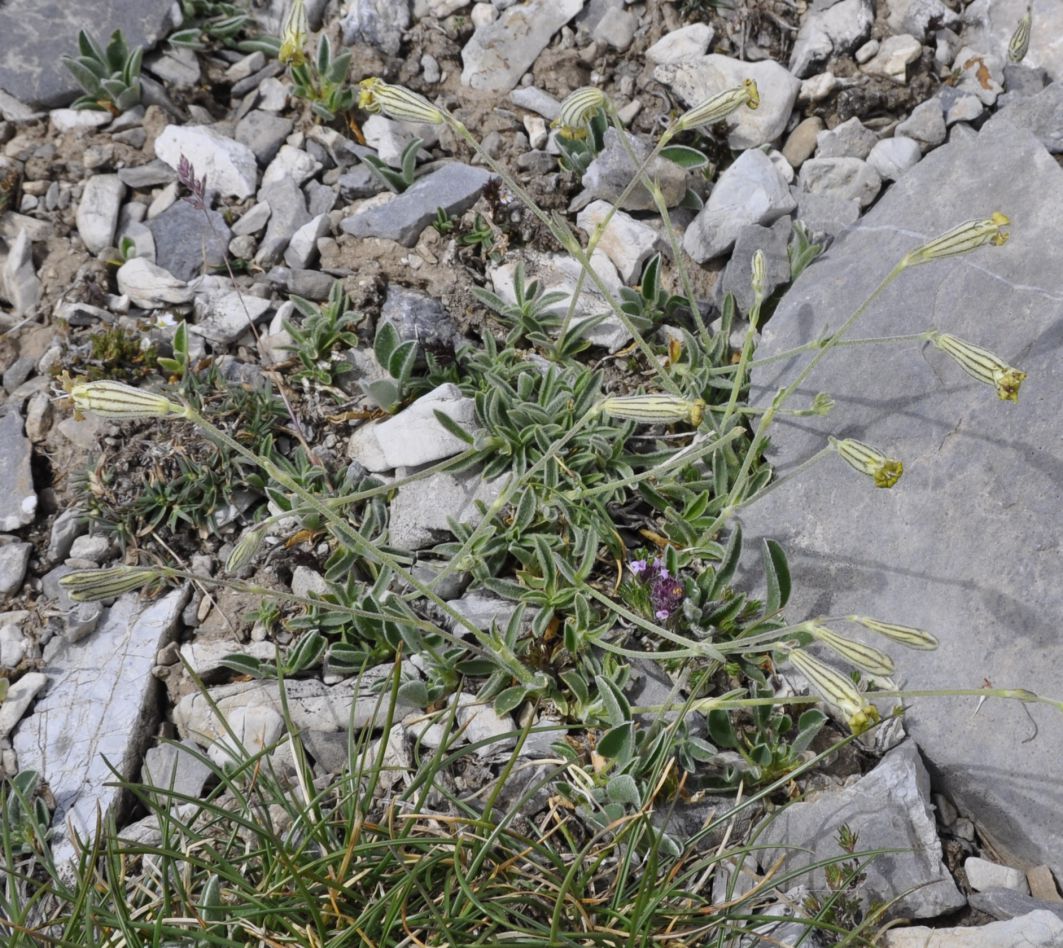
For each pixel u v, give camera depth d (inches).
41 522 12.8
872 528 12.0
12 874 10.2
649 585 12.0
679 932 10.4
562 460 12.6
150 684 12.0
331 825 10.8
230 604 12.4
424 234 14.2
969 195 12.8
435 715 11.6
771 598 11.9
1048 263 12.0
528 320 13.4
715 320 13.8
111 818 10.5
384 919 10.1
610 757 11.1
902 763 11.1
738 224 13.8
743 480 11.5
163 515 12.7
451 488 12.6
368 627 12.0
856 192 14.1
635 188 14.1
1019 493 11.5
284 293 14.0
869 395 12.4
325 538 12.7
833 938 10.5
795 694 11.8
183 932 9.8
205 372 13.4
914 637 9.8
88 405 9.5
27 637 12.3
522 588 12.1
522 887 10.6
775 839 11.1
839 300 13.0
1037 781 10.9
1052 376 11.6
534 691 11.7
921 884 10.6
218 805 11.2
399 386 13.0
